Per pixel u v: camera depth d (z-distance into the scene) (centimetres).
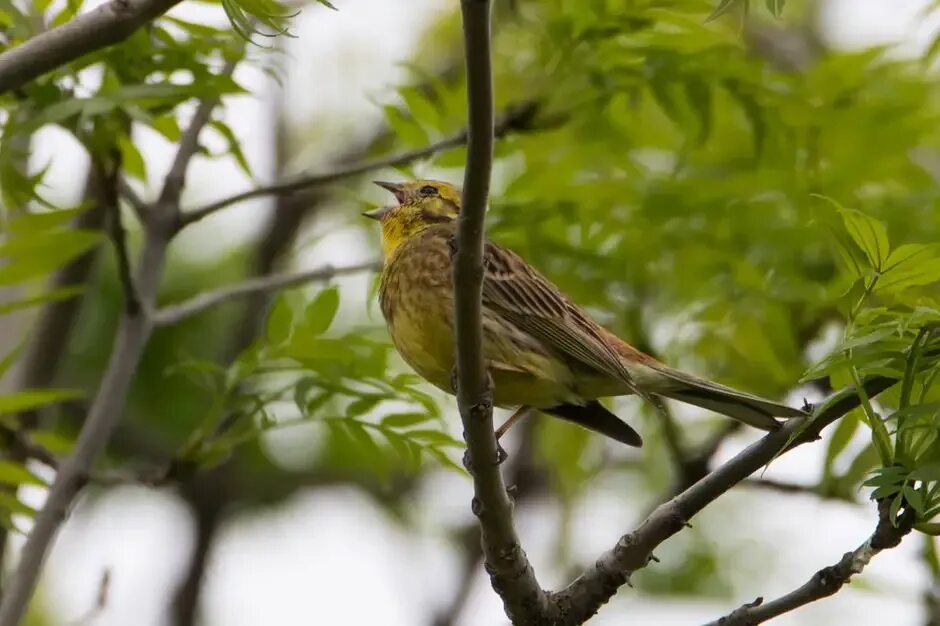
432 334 1016
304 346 1073
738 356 1311
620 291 1309
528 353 1036
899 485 699
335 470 1628
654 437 1398
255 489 1630
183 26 991
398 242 1175
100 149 968
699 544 1545
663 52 1177
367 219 1469
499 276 1045
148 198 1277
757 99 1216
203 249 1570
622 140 1298
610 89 1166
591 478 1448
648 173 1353
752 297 1266
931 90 1356
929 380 713
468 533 1423
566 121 1162
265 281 1150
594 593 820
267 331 1072
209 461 1052
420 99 1223
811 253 1277
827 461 912
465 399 768
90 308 1555
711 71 1191
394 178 1544
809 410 809
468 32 670
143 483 1044
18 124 930
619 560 819
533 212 1259
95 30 815
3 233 972
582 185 1290
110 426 1044
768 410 981
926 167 1401
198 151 1140
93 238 991
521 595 808
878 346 713
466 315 746
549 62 1164
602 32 1151
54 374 1237
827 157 1288
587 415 1058
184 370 1098
